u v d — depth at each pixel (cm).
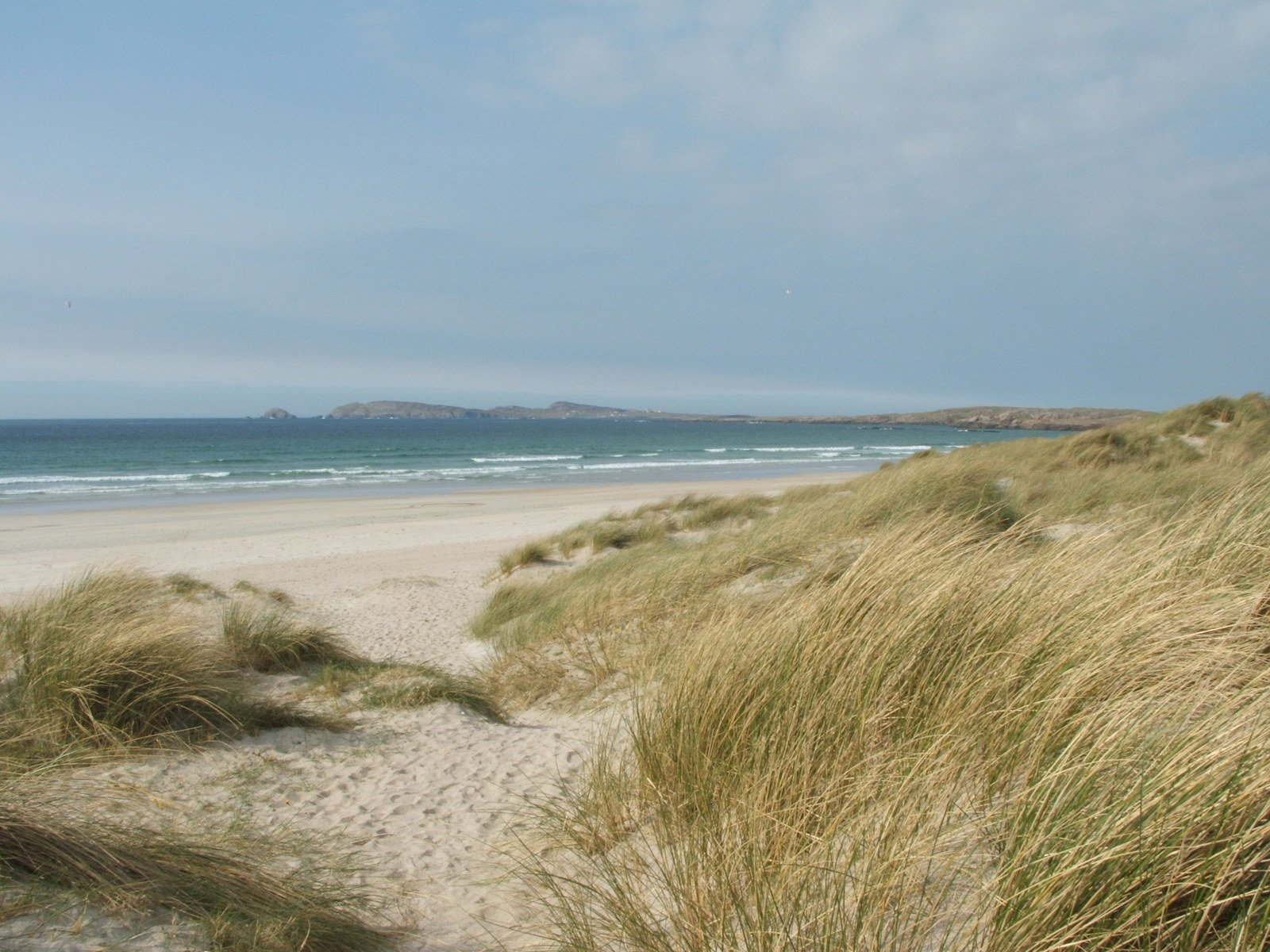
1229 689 249
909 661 313
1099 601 314
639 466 5209
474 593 1195
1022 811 204
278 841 339
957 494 834
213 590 1080
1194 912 168
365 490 3441
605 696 541
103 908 235
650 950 224
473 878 321
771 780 278
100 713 456
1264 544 397
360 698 590
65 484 3747
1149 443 1594
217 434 12044
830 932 193
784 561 700
